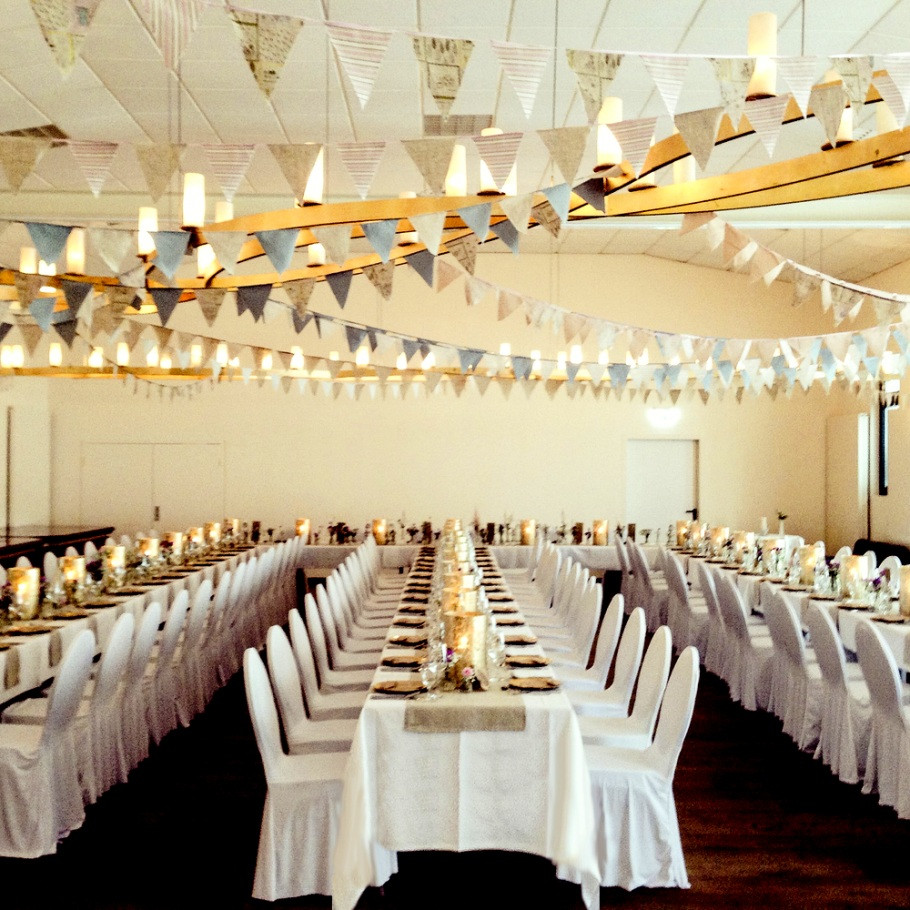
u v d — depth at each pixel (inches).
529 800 128.6
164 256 120.8
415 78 230.1
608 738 150.2
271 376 323.9
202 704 232.5
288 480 464.4
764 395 468.1
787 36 210.1
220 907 130.9
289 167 102.9
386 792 128.3
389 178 309.9
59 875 141.8
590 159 279.0
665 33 208.4
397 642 170.7
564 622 250.2
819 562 258.7
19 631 186.5
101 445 462.0
